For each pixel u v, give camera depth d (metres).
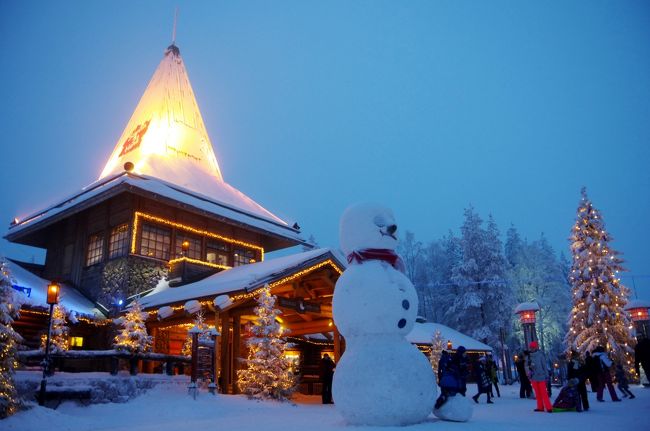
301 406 16.80
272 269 19.02
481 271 48.41
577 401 12.94
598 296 28.20
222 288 18.73
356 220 11.20
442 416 10.55
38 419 11.65
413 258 68.50
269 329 17.78
